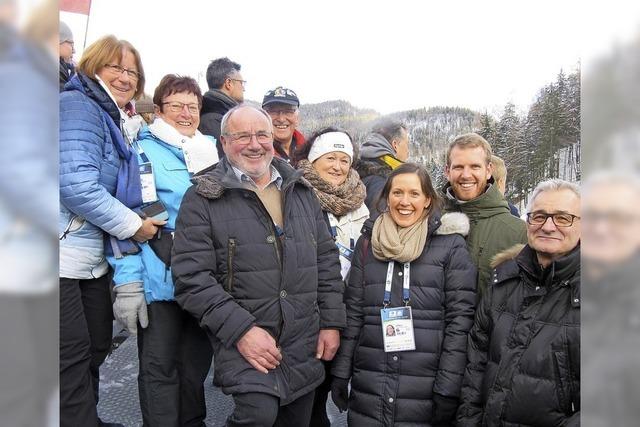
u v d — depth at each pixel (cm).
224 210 194
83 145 192
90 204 191
